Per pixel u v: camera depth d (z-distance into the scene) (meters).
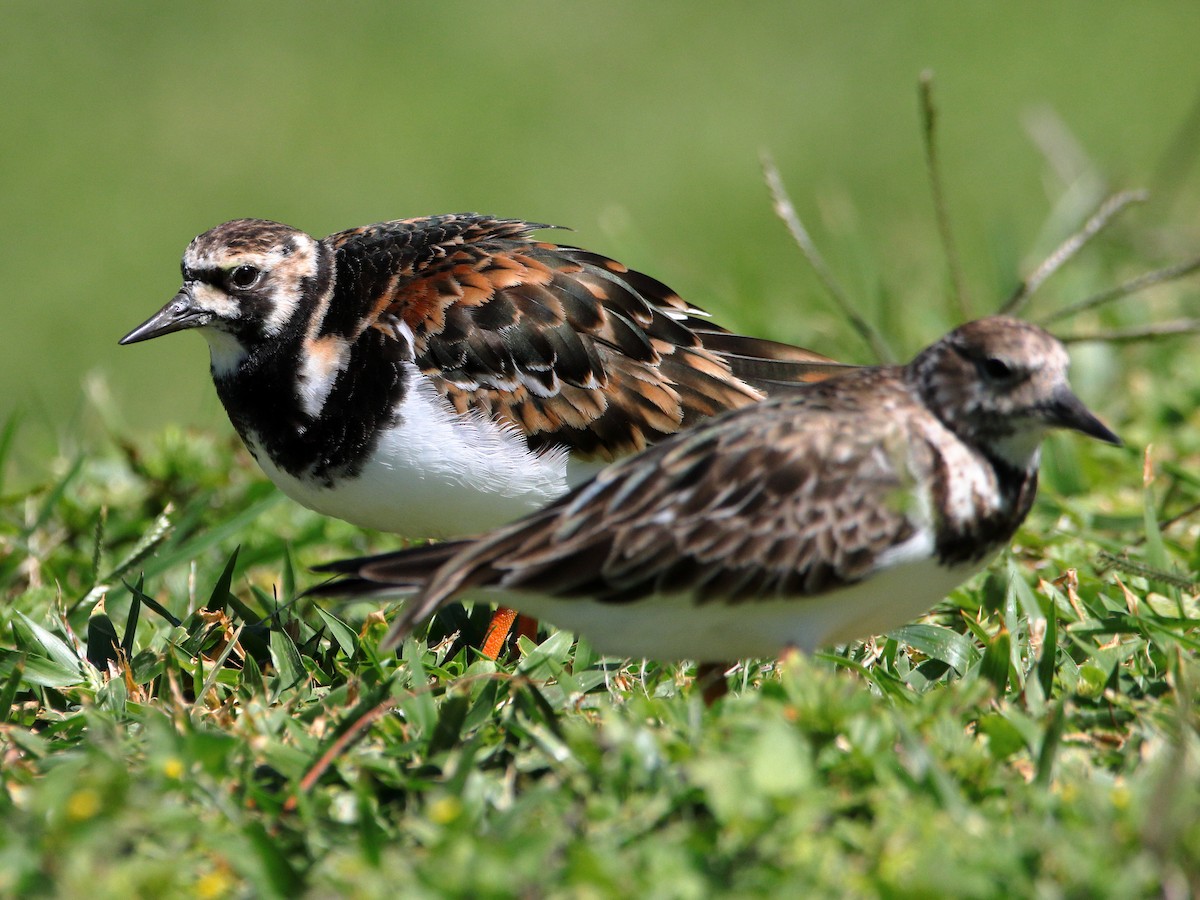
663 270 18.30
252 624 10.27
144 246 26.78
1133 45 31.69
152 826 7.08
